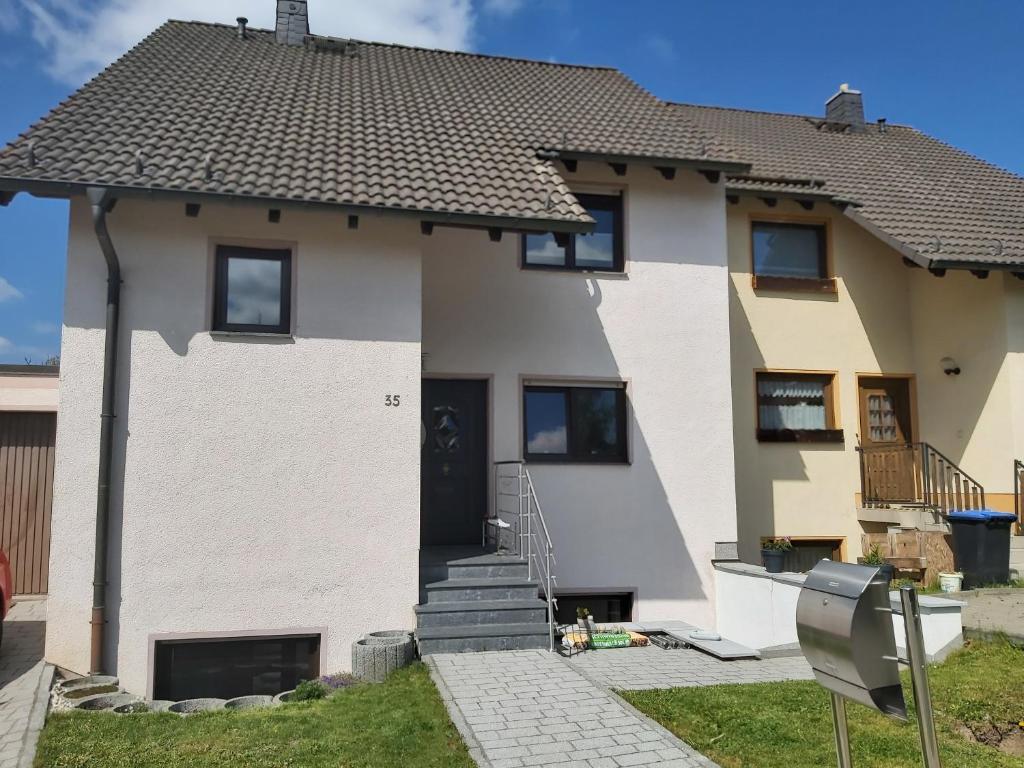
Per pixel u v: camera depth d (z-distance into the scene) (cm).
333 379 816
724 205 1097
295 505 793
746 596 945
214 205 761
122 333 777
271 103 1025
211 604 767
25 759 499
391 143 958
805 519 1214
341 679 710
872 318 1282
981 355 1170
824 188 1252
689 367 1058
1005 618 766
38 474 1051
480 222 819
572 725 551
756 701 610
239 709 628
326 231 834
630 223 1068
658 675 712
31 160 745
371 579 801
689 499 1034
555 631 830
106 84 990
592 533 1005
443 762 491
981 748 513
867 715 573
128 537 757
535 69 1417
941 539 1055
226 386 793
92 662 731
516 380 1013
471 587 819
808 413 1261
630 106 1250
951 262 1064
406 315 841
